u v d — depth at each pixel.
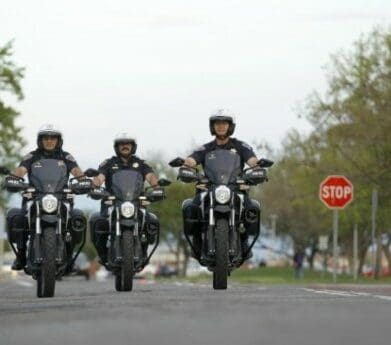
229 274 34.81
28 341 18.23
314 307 23.92
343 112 90.31
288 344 16.92
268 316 21.48
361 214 106.88
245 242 33.97
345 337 17.81
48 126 34.84
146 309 23.80
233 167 33.62
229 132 34.31
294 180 117.19
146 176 37.75
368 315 21.70
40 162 34.28
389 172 91.31
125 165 37.72
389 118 87.38
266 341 17.31
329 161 99.50
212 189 33.28
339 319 20.81
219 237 32.88
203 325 19.86
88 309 24.53
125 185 36.75
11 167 92.00
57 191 33.69
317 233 171.62
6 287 54.34
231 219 33.06
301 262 133.62
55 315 23.00
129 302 26.67
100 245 37.00
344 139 91.75
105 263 37.09
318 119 95.06
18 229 33.62
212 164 33.72
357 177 96.00
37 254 32.94
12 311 25.03
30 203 33.38
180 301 26.61
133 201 36.59
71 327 20.17
